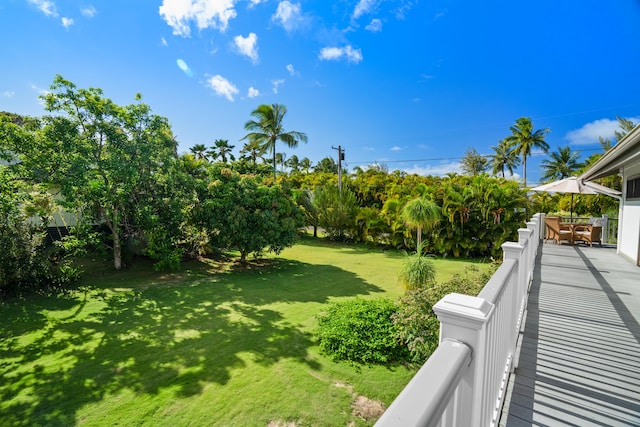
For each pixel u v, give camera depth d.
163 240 8.15
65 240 7.64
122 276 7.84
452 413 0.93
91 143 7.39
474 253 10.95
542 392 2.10
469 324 1.01
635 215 6.48
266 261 10.10
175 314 5.29
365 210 13.64
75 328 4.68
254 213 8.70
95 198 7.60
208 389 3.16
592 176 8.05
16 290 6.38
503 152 31.69
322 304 5.84
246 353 3.91
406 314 4.05
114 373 3.44
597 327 3.16
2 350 3.97
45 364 3.63
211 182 8.93
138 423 2.68
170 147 8.97
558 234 9.36
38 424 2.67
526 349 2.70
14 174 6.49
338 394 3.11
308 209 15.52
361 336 4.07
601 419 1.84
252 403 2.95
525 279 3.54
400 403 0.66
